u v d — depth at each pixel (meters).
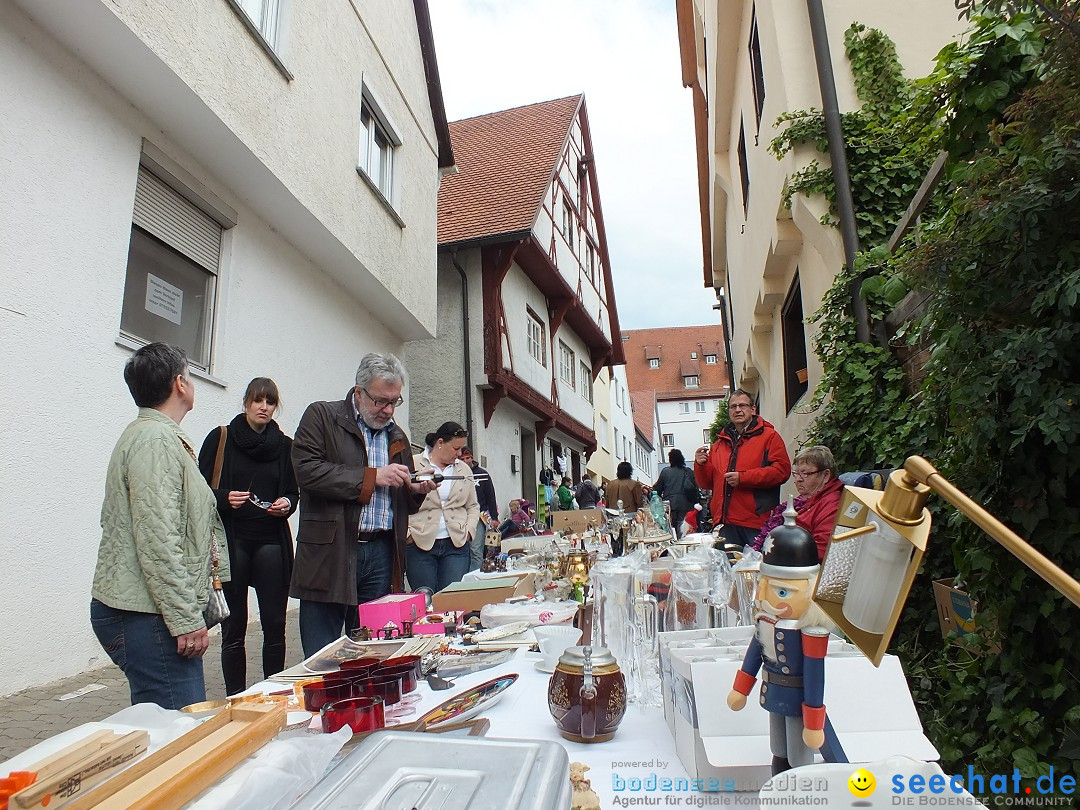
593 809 0.95
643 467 43.53
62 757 0.78
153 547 2.02
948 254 2.28
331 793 0.77
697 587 1.78
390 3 9.19
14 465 3.60
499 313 12.30
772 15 5.36
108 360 4.31
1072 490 1.97
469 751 0.85
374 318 9.34
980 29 2.89
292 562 3.54
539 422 15.67
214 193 5.77
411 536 4.26
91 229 4.26
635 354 69.06
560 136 15.86
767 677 0.97
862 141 4.63
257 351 6.40
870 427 4.04
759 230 7.33
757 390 13.03
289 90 6.20
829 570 0.87
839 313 4.38
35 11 3.85
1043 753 1.94
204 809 0.80
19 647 3.56
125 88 4.57
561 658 1.36
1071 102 1.93
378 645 2.00
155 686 2.03
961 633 2.63
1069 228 1.97
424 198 10.22
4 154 3.67
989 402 2.14
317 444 3.02
